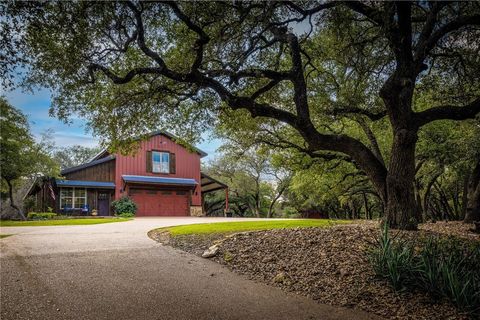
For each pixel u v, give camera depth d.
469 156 14.23
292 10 8.46
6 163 22.14
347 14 8.86
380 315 4.37
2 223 17.30
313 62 11.81
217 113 11.89
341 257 6.41
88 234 11.27
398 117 8.49
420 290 4.97
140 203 28.36
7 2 6.00
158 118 11.23
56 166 24.47
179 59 9.60
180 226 13.22
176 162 30.34
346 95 11.77
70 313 4.27
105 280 5.64
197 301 4.80
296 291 5.27
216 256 7.31
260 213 42.19
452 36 9.27
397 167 8.49
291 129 15.24
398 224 8.41
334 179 21.70
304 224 12.32
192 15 7.73
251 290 5.32
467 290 4.46
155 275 6.00
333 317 4.32
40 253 7.66
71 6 6.50
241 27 8.40
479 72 9.51
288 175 36.88
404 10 7.93
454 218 28.28
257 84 10.96
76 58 7.67
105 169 27.67
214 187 34.19
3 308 4.38
